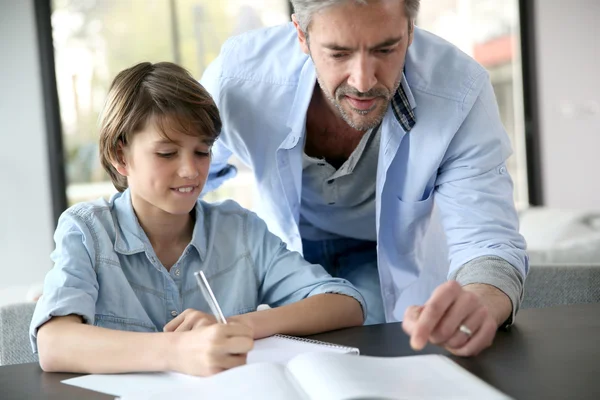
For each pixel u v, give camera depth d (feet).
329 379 2.28
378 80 3.66
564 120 15.14
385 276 4.85
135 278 3.67
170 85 3.64
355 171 4.60
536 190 15.07
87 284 3.41
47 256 12.59
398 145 4.23
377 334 3.33
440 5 14.25
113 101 3.72
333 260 5.30
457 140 4.12
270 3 13.12
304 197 4.89
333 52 3.60
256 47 4.69
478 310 2.82
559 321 3.32
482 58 14.64
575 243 8.70
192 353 2.73
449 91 4.13
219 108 4.61
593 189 15.29
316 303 3.51
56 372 2.97
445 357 2.64
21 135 12.49
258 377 2.41
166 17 12.78
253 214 4.11
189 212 3.95
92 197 12.79
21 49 12.42
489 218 3.89
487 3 14.60
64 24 12.54
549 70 15.01
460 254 3.81
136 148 3.62
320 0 3.50
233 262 3.92
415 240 4.82
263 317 3.33
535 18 14.87
